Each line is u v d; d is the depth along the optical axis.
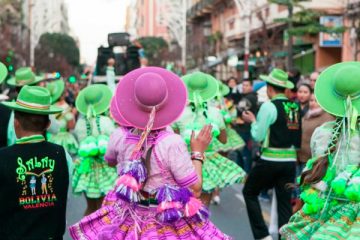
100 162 7.37
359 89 4.64
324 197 4.74
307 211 4.83
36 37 59.09
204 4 58.53
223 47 47.72
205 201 7.83
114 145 4.52
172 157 4.21
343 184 4.56
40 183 4.30
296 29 23.05
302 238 4.82
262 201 11.01
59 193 4.38
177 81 4.38
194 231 4.27
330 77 4.83
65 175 4.44
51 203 4.34
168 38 86.31
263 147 7.38
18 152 4.29
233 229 8.83
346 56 27.88
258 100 12.39
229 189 12.34
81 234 4.42
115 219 4.34
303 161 8.59
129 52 18.58
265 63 29.61
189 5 74.81
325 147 4.78
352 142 4.69
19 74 9.52
